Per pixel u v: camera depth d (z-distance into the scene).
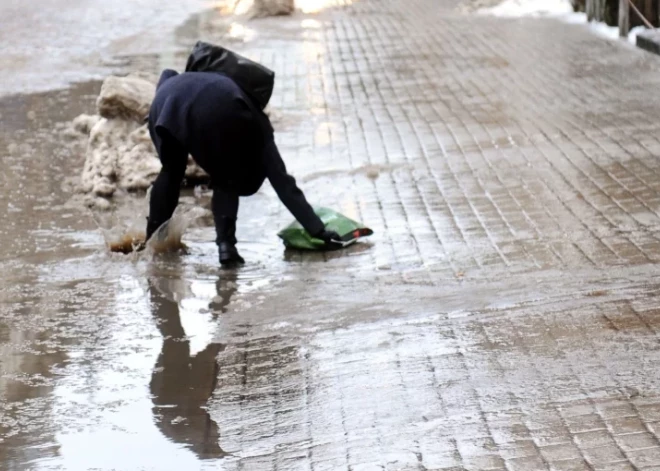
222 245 19.14
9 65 40.94
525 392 13.42
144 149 24.78
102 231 21.34
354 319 16.34
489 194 22.30
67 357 15.60
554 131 27.17
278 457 12.39
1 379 14.90
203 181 24.44
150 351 15.70
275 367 14.89
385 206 21.95
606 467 11.46
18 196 23.89
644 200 21.16
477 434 12.46
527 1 52.09
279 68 38.88
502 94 32.16
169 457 12.59
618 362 14.04
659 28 39.84
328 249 19.69
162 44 45.69
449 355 14.72
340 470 11.93
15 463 12.59
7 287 18.45
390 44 43.75
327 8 58.25
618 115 28.41
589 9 44.66
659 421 12.40
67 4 62.31
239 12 56.81
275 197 23.31
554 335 15.09
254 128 18.56
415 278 17.91
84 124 29.59
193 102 18.28
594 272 17.48
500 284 17.28
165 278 18.69
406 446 12.34
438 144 26.72
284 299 17.41
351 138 27.83
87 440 13.09
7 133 29.73
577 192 22.00
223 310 17.14
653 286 16.67
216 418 13.52
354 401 13.61
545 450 11.95
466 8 54.09
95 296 17.97
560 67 35.88
